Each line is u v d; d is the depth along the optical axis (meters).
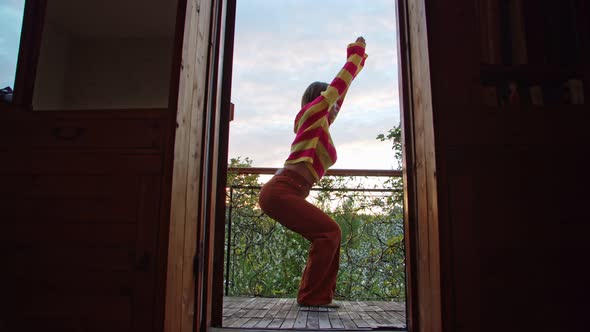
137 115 1.38
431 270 1.37
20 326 1.30
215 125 1.83
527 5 1.56
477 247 1.24
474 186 1.27
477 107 1.32
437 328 1.28
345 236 2.93
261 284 2.88
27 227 1.35
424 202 1.47
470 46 1.36
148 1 2.23
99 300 1.29
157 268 1.27
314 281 2.11
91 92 2.27
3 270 1.33
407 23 1.74
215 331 1.66
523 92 1.43
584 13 1.48
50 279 1.32
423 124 1.48
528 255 1.24
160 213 1.31
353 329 1.67
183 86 1.42
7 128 1.42
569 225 1.26
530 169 1.29
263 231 2.95
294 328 1.69
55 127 1.41
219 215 1.89
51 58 2.20
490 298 1.22
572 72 1.44
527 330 1.21
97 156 1.38
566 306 1.22
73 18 2.26
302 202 2.02
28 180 1.38
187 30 1.44
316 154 2.12
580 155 1.30
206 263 1.69
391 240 2.88
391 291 2.82
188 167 1.51
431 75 1.34
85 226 1.33
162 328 1.23
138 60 2.30
